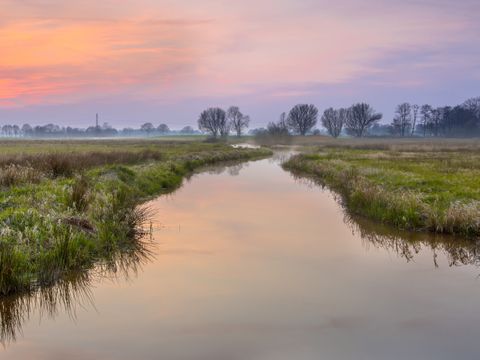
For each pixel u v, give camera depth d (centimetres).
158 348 525
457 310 638
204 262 880
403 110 14500
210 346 530
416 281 770
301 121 12712
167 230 1160
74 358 501
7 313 635
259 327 583
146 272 816
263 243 1034
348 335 559
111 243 948
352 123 13188
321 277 791
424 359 500
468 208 1130
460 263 884
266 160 4656
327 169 2612
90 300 681
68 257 796
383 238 1084
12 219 889
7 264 697
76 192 1145
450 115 14000
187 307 650
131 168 2136
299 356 507
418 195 1359
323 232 1158
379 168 2373
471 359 498
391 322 597
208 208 1506
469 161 2900
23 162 1761
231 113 14175
